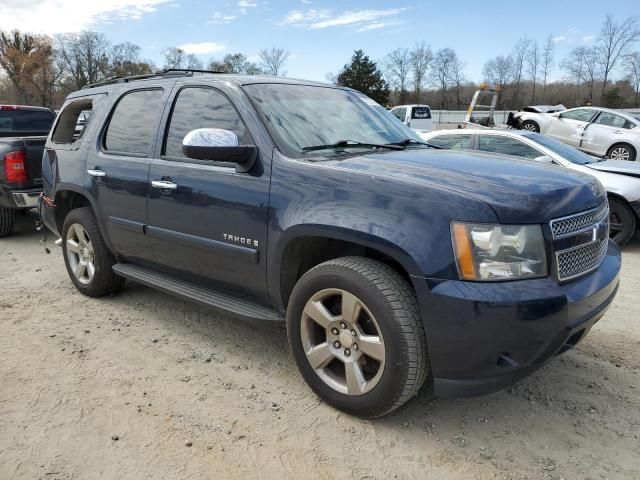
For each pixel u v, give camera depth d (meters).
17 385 3.30
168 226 3.76
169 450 2.71
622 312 4.69
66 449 2.70
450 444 2.79
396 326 2.63
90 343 3.91
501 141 8.02
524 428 2.93
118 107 4.44
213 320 4.37
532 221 2.55
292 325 3.10
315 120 3.57
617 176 7.16
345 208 2.80
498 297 2.46
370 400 2.81
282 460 2.65
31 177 6.84
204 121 3.65
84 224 4.61
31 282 5.33
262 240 3.18
